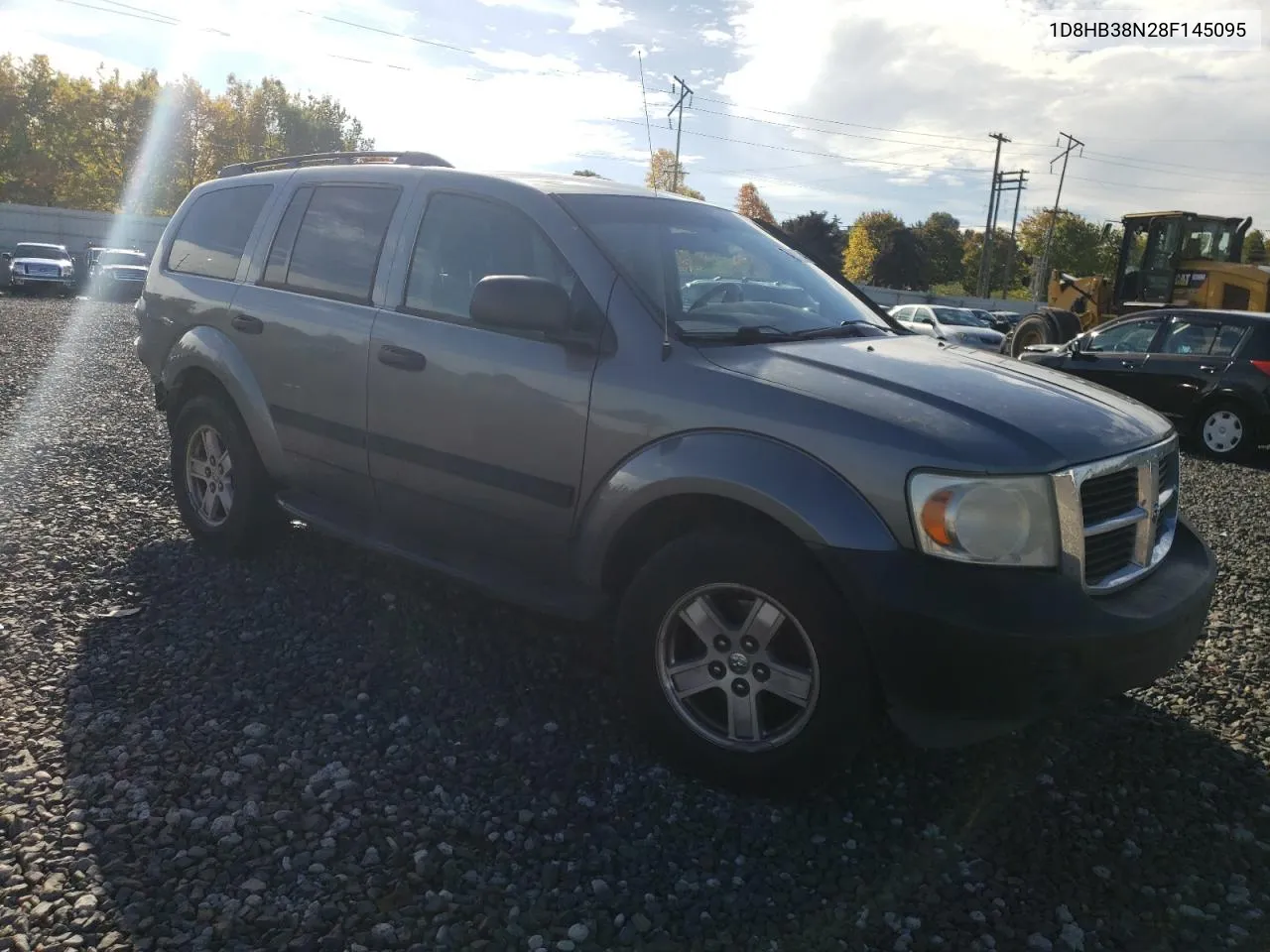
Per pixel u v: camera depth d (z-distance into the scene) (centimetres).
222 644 383
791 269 403
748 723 288
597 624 332
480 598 441
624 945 228
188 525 494
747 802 289
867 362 312
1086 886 258
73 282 2938
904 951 230
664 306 323
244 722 322
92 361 1282
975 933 237
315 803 278
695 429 293
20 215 4156
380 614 418
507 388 337
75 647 374
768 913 242
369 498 401
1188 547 328
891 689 262
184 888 239
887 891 252
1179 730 349
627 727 332
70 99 5681
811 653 272
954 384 297
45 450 704
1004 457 259
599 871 255
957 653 250
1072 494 263
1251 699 377
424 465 369
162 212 6153
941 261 10106
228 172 527
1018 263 9712
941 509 255
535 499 334
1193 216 1641
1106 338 1180
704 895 247
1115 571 285
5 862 245
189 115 6119
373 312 390
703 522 303
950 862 265
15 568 453
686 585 291
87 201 5859
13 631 385
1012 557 257
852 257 8750
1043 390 309
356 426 392
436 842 263
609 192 378
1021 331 1666
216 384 471
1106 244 8456
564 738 323
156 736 310
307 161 481
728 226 407
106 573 454
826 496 266
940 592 253
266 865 250
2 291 2936
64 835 257
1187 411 1067
